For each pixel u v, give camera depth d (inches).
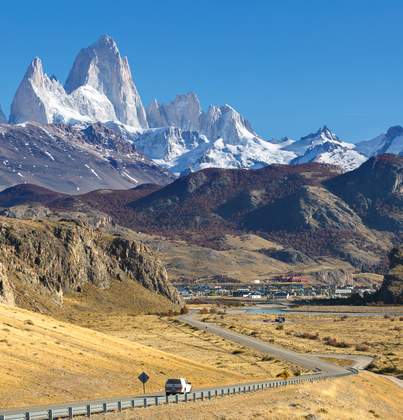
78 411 6653.5
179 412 7145.7
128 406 7313.0
